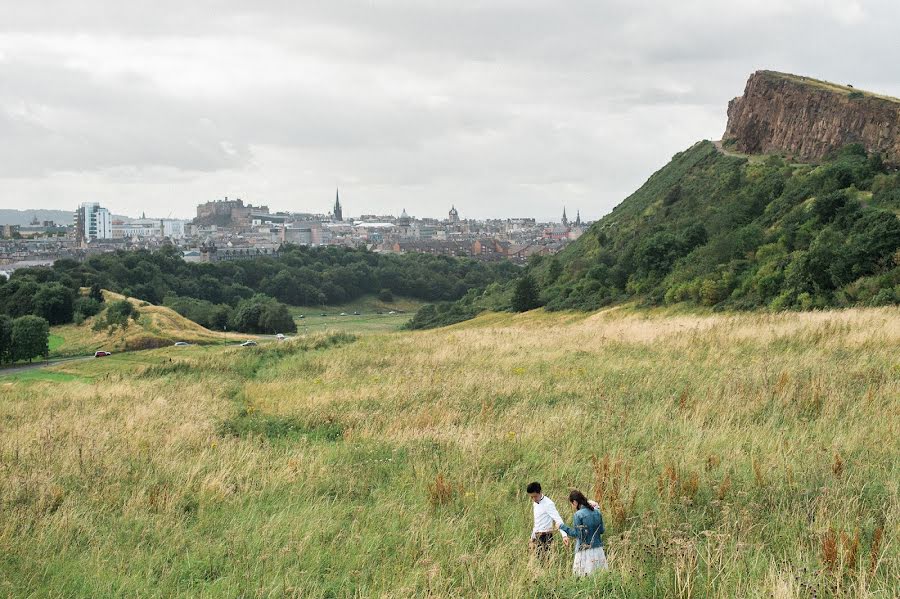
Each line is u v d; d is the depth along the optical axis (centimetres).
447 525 1059
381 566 938
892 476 1062
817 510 964
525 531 1031
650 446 1366
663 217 10550
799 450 1227
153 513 1203
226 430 1905
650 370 2247
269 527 1102
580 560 872
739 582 767
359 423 1862
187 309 15975
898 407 1438
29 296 13425
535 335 3912
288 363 3506
